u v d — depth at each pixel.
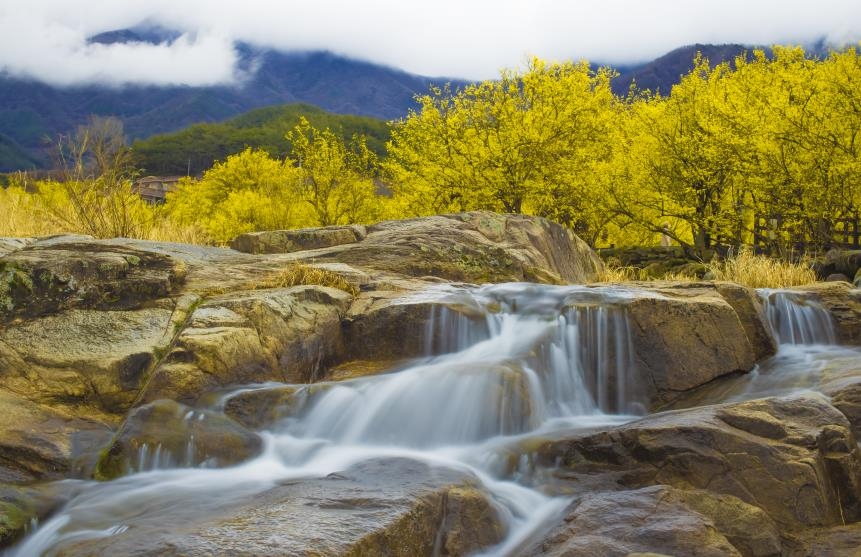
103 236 10.68
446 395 6.00
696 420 5.08
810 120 18.39
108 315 6.71
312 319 7.22
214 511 4.22
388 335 7.38
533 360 6.64
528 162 21.47
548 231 12.49
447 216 11.97
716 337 7.11
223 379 6.26
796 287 8.85
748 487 4.67
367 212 28.30
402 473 4.67
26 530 4.36
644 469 4.97
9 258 6.92
